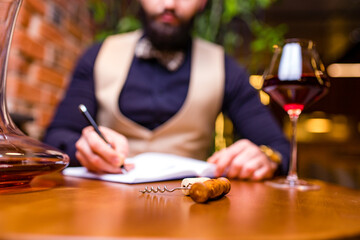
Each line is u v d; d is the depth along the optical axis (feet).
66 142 2.61
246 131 3.45
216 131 5.10
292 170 1.97
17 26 4.07
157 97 3.48
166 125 3.35
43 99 4.78
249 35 6.67
